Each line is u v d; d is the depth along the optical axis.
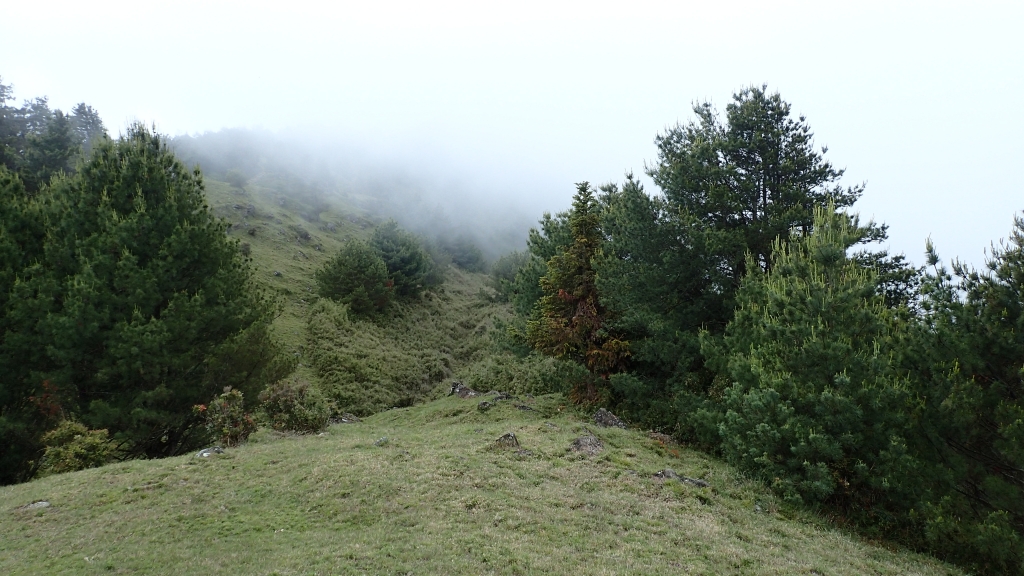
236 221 63.59
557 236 27.12
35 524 9.89
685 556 8.80
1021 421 9.74
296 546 8.66
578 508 10.82
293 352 37.25
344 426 20.95
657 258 20.00
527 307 28.06
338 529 9.46
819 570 8.80
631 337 22.44
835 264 12.91
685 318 20.16
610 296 21.23
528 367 35.72
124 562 8.12
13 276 16.30
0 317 15.73
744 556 8.95
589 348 22.34
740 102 20.55
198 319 17.34
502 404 24.05
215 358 17.77
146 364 16.09
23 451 15.88
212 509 10.38
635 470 13.60
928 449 11.42
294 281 52.22
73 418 15.84
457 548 8.54
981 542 9.76
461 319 57.25
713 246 18.12
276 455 13.91
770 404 12.48
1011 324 10.47
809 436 11.83
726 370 16.47
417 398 37.75
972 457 10.95
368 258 51.59
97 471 12.98
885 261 17.66
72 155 41.59
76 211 16.97
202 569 7.81
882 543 11.00
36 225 17.58
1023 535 9.80
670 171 20.95
